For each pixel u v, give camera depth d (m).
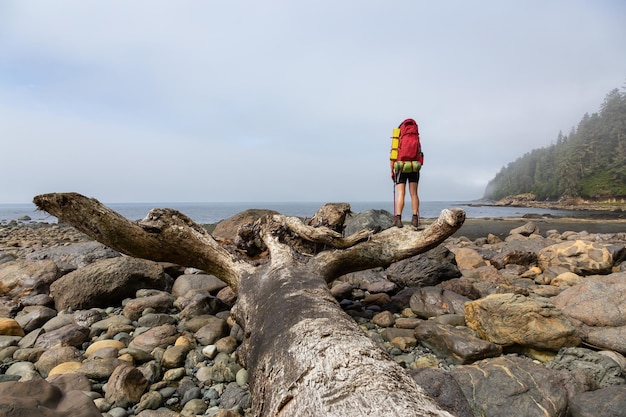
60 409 2.11
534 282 7.39
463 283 5.74
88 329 4.10
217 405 2.87
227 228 10.77
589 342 3.85
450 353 3.67
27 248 13.10
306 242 5.16
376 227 10.03
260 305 3.26
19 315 4.68
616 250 8.41
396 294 5.61
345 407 1.37
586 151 96.19
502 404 2.70
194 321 4.32
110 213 4.02
